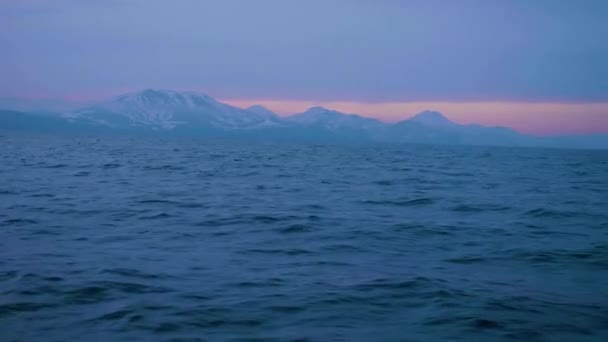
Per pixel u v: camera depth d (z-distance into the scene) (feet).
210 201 80.38
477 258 48.11
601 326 31.55
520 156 315.78
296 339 29.35
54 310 33.01
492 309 34.01
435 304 34.91
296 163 178.70
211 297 35.91
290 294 36.73
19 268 41.55
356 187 104.01
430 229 61.16
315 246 51.93
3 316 31.96
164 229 58.70
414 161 213.25
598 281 41.01
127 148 270.46
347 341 29.22
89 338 29.14
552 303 35.37
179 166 149.28
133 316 32.14
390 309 34.09
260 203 79.41
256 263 45.11
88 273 40.55
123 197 82.79
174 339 29.17
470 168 173.68
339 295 36.58
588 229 62.69
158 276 40.45
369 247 51.93
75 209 70.64
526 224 65.57
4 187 92.17
